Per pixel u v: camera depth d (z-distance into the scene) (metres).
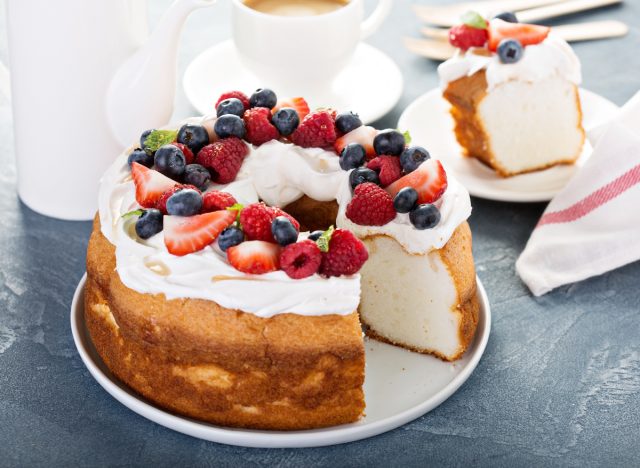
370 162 0.78
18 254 0.85
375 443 0.73
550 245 0.85
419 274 0.78
